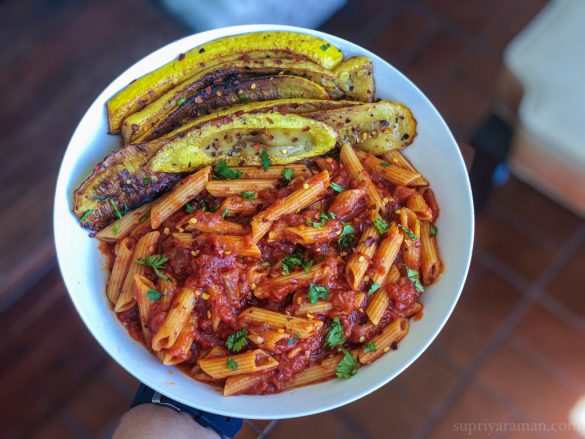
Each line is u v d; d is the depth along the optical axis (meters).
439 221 0.31
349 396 0.28
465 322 0.57
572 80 0.50
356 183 0.31
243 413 0.27
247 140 0.31
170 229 0.30
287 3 0.58
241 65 0.31
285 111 0.31
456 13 0.64
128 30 0.58
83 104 0.57
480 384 0.56
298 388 0.29
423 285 0.30
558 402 0.55
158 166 0.30
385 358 0.29
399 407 0.55
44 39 0.58
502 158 0.52
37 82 0.57
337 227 0.30
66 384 0.56
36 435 0.55
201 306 0.29
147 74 0.31
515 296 0.58
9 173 0.55
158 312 0.28
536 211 0.60
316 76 0.31
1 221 0.54
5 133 0.56
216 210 0.31
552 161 0.54
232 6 0.55
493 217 0.60
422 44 0.64
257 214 0.30
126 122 0.30
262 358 0.28
